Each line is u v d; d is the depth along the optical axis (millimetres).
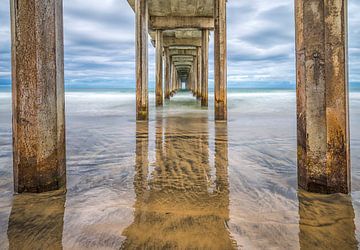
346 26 2576
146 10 9469
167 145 5016
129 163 3842
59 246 1834
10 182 3053
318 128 2662
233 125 7773
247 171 3482
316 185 2723
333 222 2154
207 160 4000
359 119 8891
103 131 6688
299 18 2703
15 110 2646
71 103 19781
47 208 2404
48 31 2670
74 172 3438
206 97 16500
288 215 2271
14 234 1983
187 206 2461
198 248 1810
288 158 4094
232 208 2416
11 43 2639
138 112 9047
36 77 2604
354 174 3334
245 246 1833
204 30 16562
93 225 2113
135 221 2176
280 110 13297
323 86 2596
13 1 2576
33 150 2686
